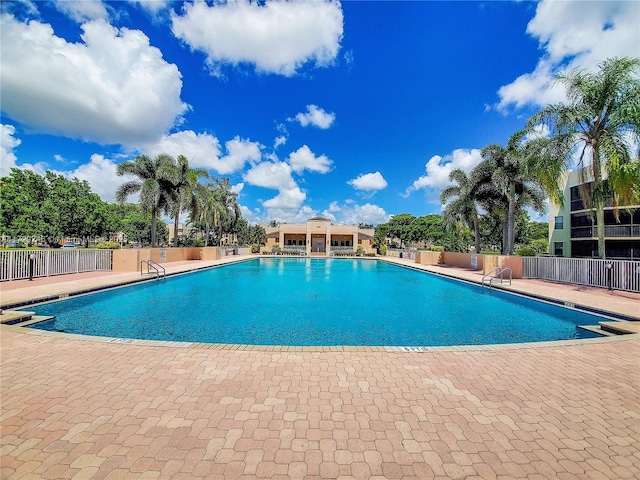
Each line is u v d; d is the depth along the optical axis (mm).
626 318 6543
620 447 2209
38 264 11648
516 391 3049
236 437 2236
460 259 20453
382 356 3969
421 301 9375
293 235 41562
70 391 2914
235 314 7457
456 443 2219
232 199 32719
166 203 20547
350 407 2695
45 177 23328
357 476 1878
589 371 3559
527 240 37781
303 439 2227
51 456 2004
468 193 18641
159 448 2100
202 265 18859
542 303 8617
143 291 10570
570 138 10859
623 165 9633
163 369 3463
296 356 3930
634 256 21281
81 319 6793
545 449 2170
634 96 9680
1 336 4570
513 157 15719
